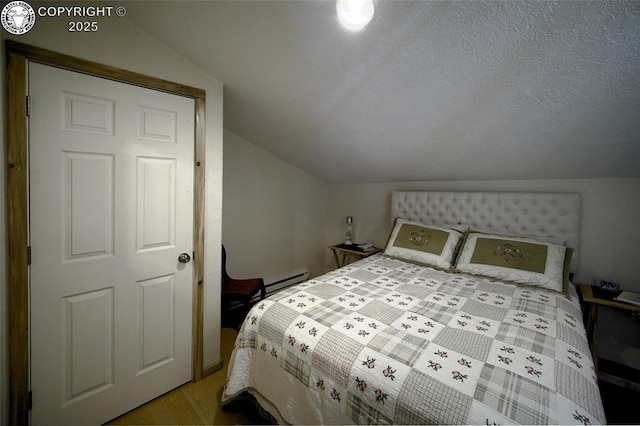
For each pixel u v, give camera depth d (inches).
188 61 68.0
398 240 104.7
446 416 34.1
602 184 82.4
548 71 53.1
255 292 101.2
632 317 76.5
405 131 83.2
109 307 59.8
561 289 72.1
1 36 45.5
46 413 53.6
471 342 47.0
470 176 101.9
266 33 57.1
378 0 45.7
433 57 55.6
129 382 63.5
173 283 69.1
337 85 69.0
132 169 60.8
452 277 82.7
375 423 38.9
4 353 49.1
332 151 108.7
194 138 70.0
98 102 55.7
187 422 61.6
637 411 67.0
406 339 47.6
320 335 49.8
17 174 48.1
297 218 140.5
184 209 69.4
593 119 62.3
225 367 81.3
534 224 90.5
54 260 52.7
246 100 84.9
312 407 46.0
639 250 78.1
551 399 34.7
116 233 59.5
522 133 72.4
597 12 41.9
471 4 44.6
